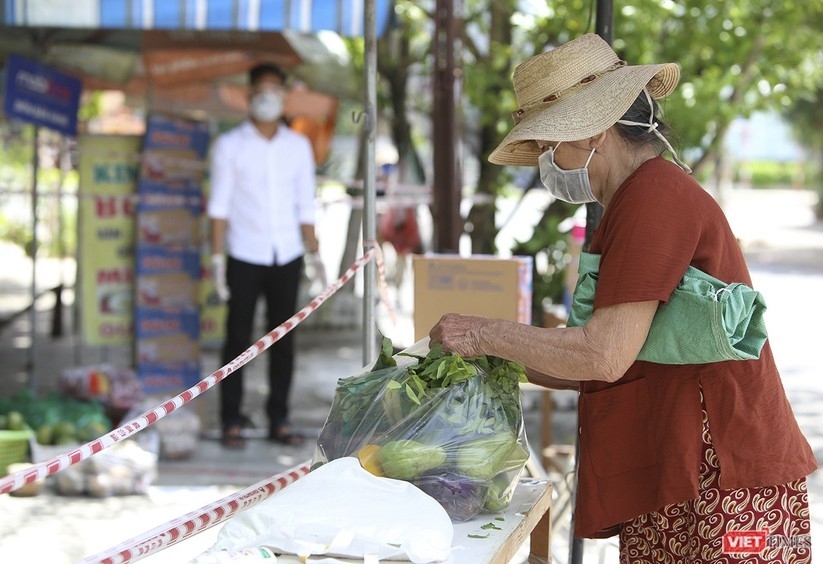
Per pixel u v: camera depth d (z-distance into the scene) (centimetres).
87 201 700
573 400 739
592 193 242
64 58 756
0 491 188
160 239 699
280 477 262
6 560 435
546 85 242
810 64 772
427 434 227
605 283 223
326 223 2119
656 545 238
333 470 217
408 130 879
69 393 640
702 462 229
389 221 1234
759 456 227
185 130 707
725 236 230
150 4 543
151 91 881
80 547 454
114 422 641
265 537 203
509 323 234
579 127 231
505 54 719
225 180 616
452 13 521
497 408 237
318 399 776
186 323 705
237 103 900
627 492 236
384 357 253
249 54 779
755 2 693
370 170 340
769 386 232
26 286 1387
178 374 704
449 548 203
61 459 202
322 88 822
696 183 232
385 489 212
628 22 671
